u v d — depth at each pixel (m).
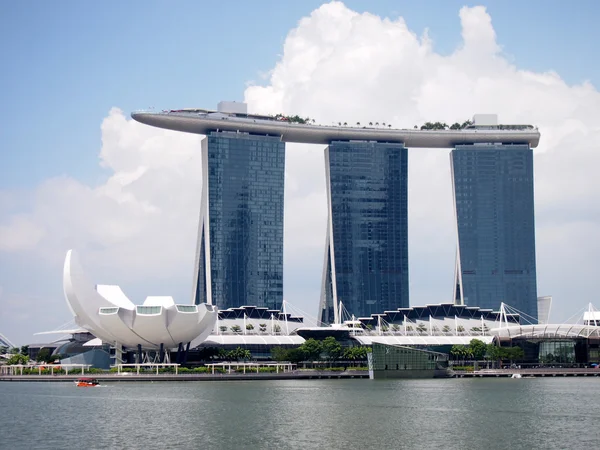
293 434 137.75
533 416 161.62
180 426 147.88
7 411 174.12
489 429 143.00
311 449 123.38
